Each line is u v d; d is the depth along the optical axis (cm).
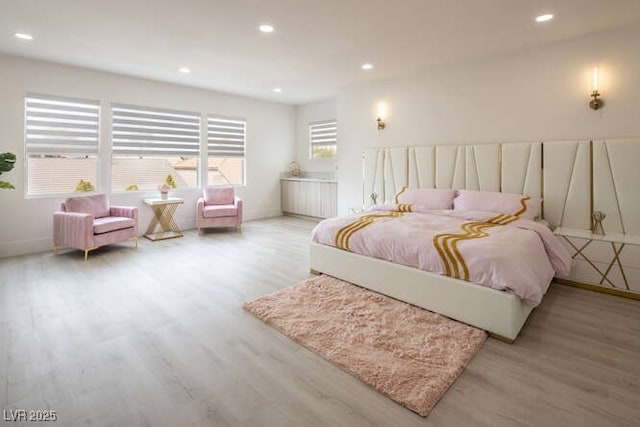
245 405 161
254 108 670
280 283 322
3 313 257
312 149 719
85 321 244
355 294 286
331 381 178
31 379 178
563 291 303
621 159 318
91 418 152
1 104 402
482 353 204
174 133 559
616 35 320
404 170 478
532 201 353
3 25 317
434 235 270
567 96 351
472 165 414
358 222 328
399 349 204
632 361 195
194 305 273
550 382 177
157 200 504
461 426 147
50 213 444
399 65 432
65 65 442
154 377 181
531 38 343
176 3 271
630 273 284
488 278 223
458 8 279
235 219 564
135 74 486
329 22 306
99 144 479
